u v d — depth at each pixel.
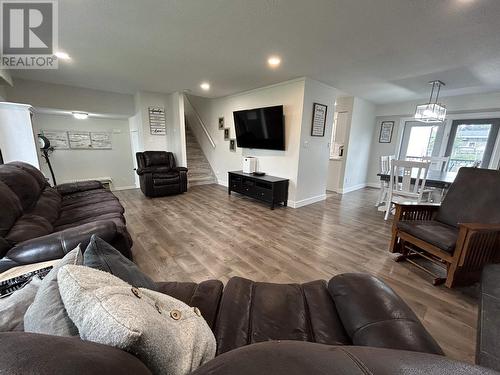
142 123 4.89
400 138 5.64
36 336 0.35
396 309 0.82
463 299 1.73
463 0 1.57
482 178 2.04
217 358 0.40
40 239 1.22
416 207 2.25
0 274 1.06
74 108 4.40
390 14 1.80
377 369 0.34
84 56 2.78
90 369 0.30
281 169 4.24
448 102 4.62
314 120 3.96
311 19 1.91
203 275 1.99
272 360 0.37
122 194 4.88
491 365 0.83
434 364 0.36
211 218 3.43
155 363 0.48
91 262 0.75
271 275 2.01
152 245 2.52
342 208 4.10
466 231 1.68
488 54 2.47
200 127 6.45
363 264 2.22
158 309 0.64
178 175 4.75
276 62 2.94
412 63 2.83
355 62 2.86
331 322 0.93
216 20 1.95
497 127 4.35
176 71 3.37
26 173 1.99
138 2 1.71
